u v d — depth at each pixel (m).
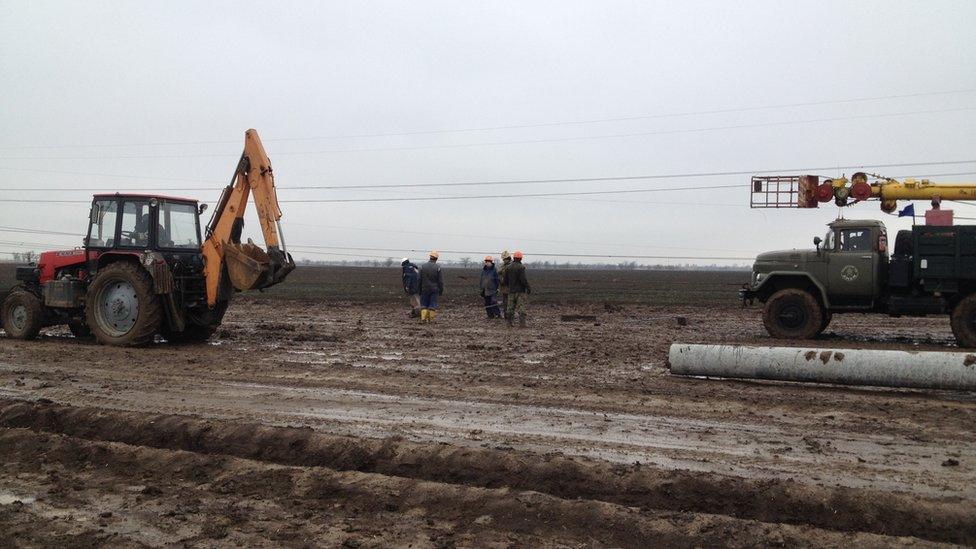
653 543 4.79
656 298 30.42
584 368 10.76
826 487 5.40
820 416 7.66
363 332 15.87
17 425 7.58
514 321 18.98
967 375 8.38
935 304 13.98
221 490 5.77
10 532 4.96
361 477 5.89
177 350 12.66
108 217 13.46
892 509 5.11
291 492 5.72
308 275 66.62
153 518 5.21
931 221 14.34
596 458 6.14
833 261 14.87
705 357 9.66
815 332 14.77
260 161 13.48
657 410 7.93
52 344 13.27
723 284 49.91
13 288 14.38
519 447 6.50
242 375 10.05
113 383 9.47
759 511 5.28
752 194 17.80
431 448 6.30
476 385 9.34
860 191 16.59
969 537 4.86
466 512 5.31
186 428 7.07
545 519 5.13
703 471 5.80
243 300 27.55
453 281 51.69
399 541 4.83
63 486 5.89
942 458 6.21
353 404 8.25
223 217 13.43
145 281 12.78
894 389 9.05
